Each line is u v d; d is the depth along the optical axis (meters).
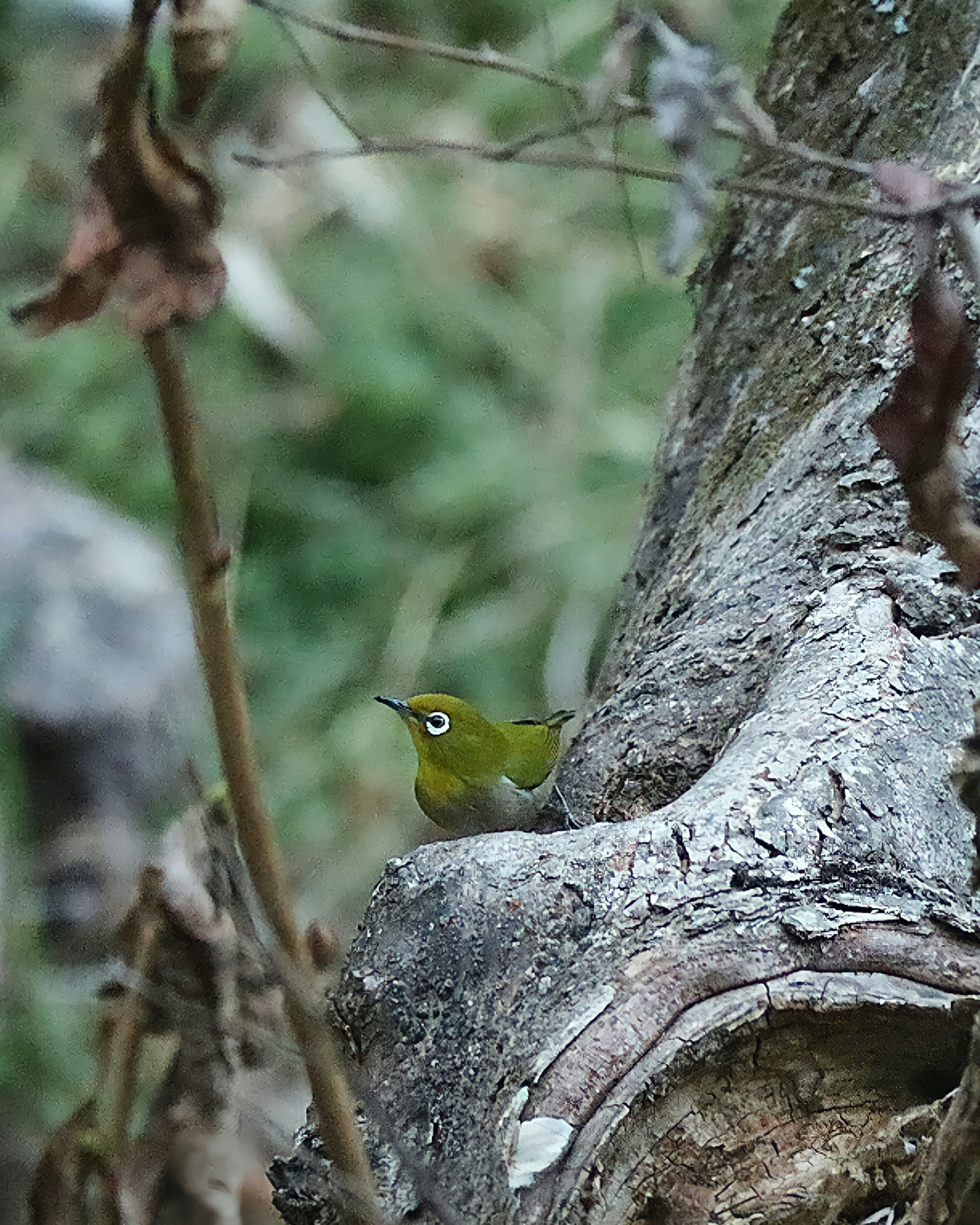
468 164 12.15
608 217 12.32
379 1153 3.62
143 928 3.86
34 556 6.05
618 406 12.12
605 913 3.90
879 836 4.15
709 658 5.50
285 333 11.08
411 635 11.04
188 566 2.28
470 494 11.48
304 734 10.51
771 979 3.68
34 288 6.27
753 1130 3.65
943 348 2.84
